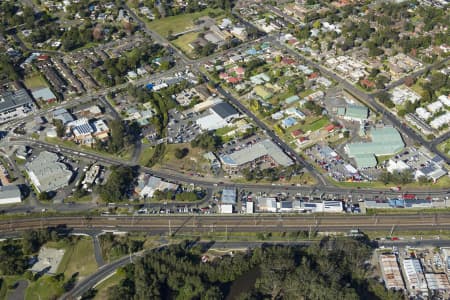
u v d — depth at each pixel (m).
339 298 177.62
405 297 188.75
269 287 186.88
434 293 190.12
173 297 190.88
